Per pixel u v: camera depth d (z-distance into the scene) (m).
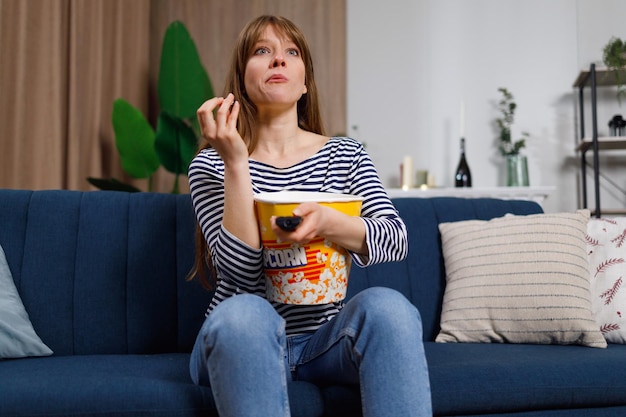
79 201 1.64
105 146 3.48
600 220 1.75
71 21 3.16
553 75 4.09
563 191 4.06
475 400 1.22
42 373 1.21
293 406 1.11
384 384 1.00
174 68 3.46
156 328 1.58
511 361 1.31
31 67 2.92
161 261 1.61
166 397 1.09
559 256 1.60
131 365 1.33
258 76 1.29
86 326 1.55
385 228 1.15
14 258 1.56
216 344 0.98
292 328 1.23
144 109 3.78
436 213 1.86
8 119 2.81
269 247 1.06
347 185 1.32
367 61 4.23
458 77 4.16
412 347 1.01
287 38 1.33
